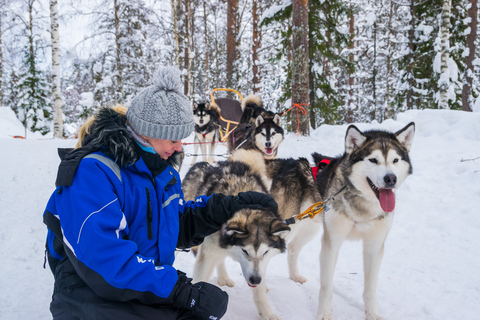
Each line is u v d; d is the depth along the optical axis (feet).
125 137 5.21
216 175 10.69
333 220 8.97
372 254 8.91
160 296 4.86
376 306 8.86
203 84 121.60
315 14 40.86
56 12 45.91
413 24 54.70
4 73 80.79
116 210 4.88
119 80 57.88
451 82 46.47
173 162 6.23
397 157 8.57
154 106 5.25
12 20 51.47
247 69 85.71
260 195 7.55
